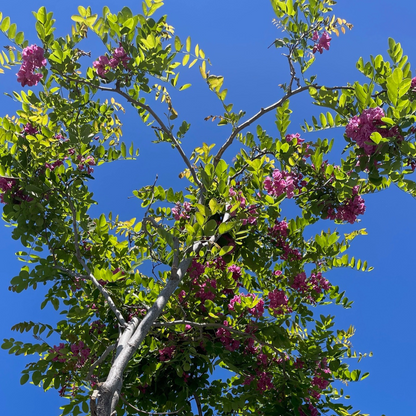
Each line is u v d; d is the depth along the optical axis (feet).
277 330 14.92
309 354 15.40
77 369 12.94
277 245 16.97
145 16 13.66
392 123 10.26
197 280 16.49
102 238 15.80
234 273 17.47
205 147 13.47
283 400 15.76
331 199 14.51
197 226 10.69
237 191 15.57
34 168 14.75
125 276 15.31
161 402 17.19
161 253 16.65
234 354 16.70
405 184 13.79
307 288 16.52
